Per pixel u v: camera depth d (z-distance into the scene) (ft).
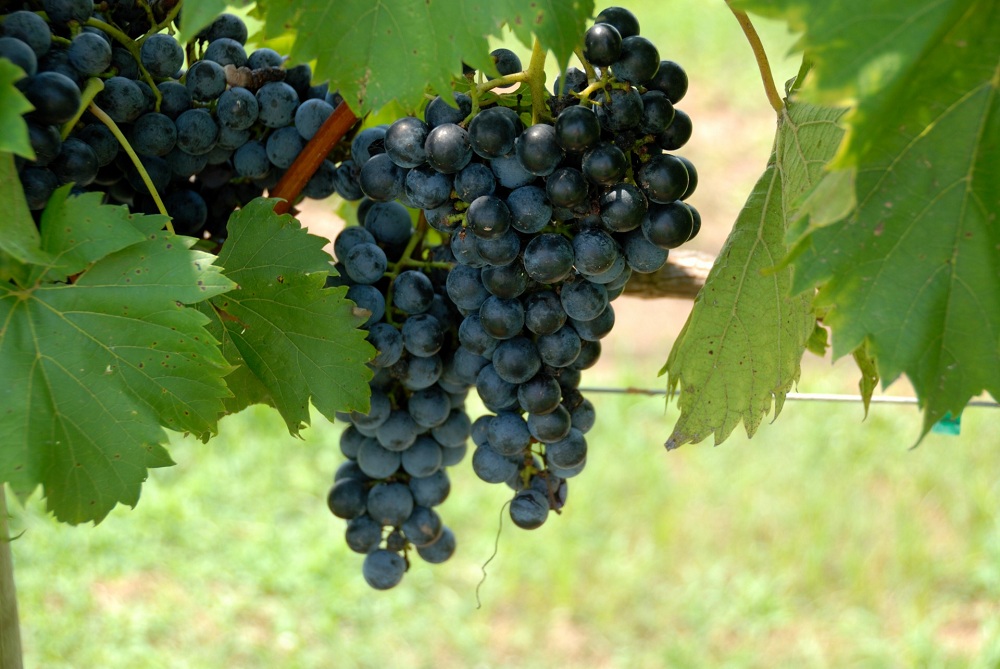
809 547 7.05
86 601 6.31
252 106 2.57
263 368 2.54
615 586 6.88
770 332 2.58
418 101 2.36
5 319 2.35
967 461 7.59
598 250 2.42
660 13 13.67
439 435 2.69
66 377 2.36
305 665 6.23
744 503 7.38
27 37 2.36
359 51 2.35
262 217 2.51
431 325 2.58
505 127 2.39
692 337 2.60
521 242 2.46
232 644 6.26
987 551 6.95
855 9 2.18
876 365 2.31
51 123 2.37
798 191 2.49
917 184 2.27
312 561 6.82
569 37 2.35
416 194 2.45
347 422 2.71
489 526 7.21
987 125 2.25
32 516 6.69
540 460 2.66
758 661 6.32
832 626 6.59
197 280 2.37
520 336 2.53
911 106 2.25
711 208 10.57
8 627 2.68
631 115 2.40
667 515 7.31
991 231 2.28
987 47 2.22
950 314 2.30
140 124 2.52
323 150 2.59
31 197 2.39
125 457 2.38
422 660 6.40
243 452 7.55
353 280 2.60
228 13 2.61
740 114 12.03
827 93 2.19
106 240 2.35
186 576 6.66
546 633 6.61
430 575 6.90
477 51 2.35
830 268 2.30
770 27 13.06
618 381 8.34
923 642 6.30
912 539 7.04
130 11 2.51
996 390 2.31
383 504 2.68
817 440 7.79
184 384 2.38
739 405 2.62
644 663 6.41
